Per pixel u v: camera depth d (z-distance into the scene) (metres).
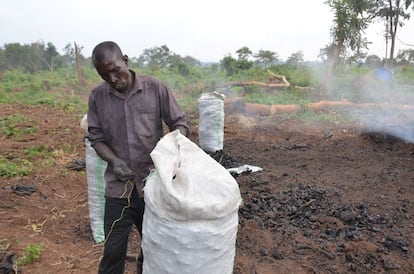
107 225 2.58
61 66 48.66
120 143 2.44
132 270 3.44
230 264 2.16
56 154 7.51
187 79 24.84
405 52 28.09
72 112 14.15
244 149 7.99
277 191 5.24
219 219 1.97
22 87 22.20
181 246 1.97
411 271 3.31
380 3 17.28
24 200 5.08
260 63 34.09
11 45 46.94
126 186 2.48
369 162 6.73
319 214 4.45
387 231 4.00
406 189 5.19
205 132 6.95
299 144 8.30
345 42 16.97
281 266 3.43
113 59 2.22
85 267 3.52
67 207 5.01
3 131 9.63
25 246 3.87
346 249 3.63
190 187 1.98
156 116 2.47
